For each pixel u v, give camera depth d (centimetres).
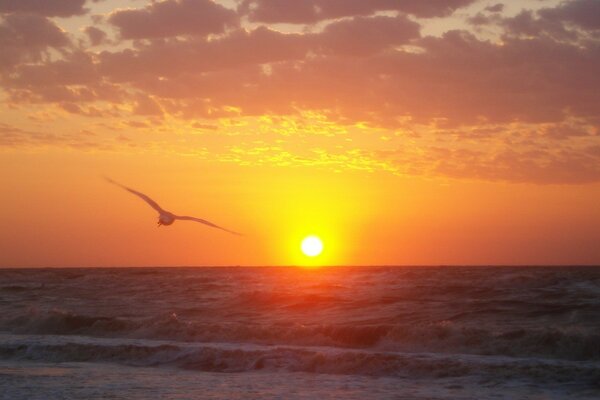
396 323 3209
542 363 2031
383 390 1775
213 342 2756
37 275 13562
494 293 4553
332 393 1747
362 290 5144
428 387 1803
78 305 4516
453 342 2456
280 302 4081
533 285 5803
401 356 2084
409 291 4797
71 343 2586
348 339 2623
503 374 1884
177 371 2120
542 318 3188
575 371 1853
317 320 3381
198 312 3847
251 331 2798
